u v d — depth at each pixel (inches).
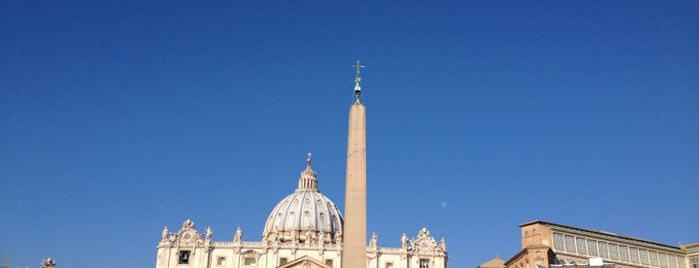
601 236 3592.5
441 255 6653.5
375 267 6476.4
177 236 6422.2
